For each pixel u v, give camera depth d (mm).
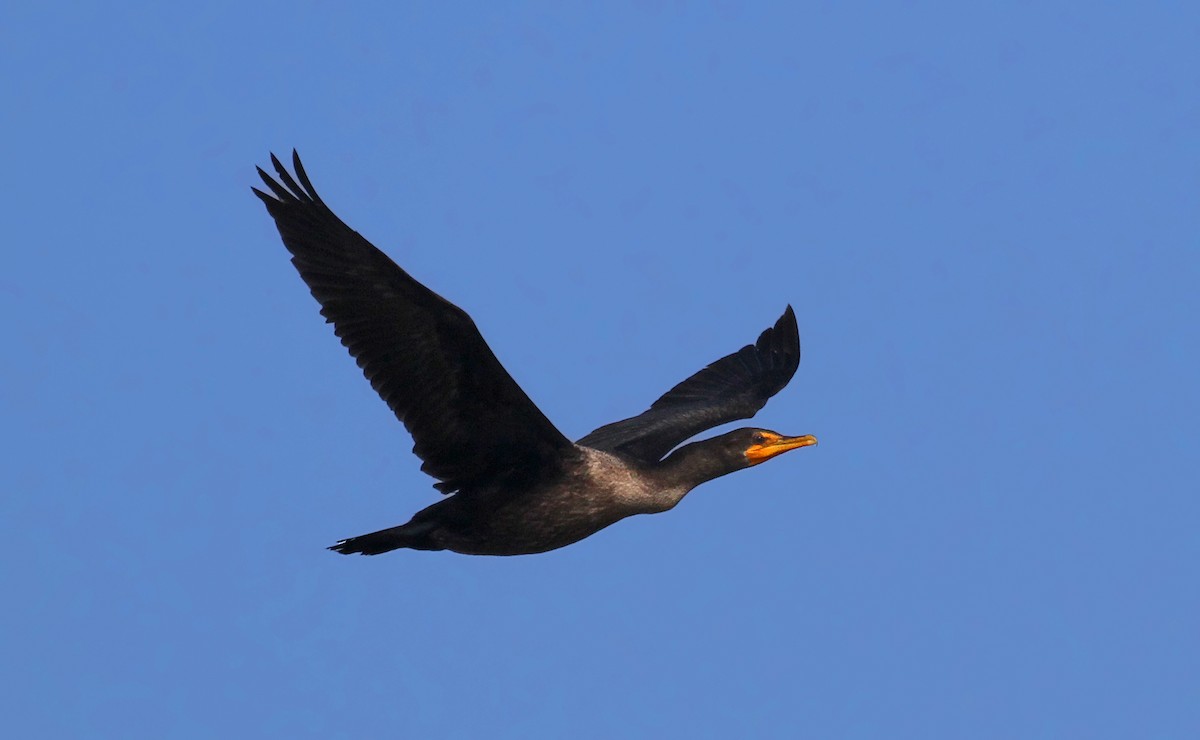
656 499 16719
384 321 14438
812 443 17078
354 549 16016
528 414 15492
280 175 13758
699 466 16953
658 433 19188
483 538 16281
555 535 16359
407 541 16094
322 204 13742
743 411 19906
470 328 14383
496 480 15984
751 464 17062
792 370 20766
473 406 15266
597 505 16328
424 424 15266
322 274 14180
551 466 16078
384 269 13953
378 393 14883
